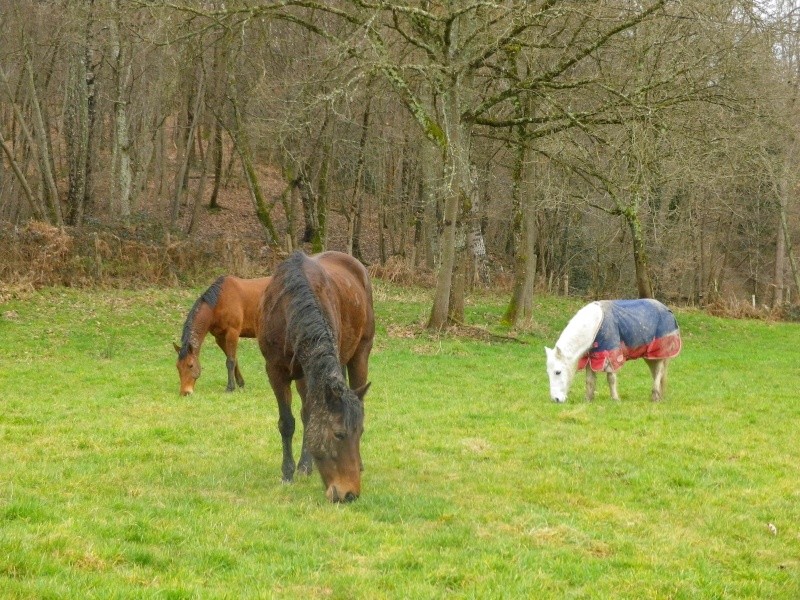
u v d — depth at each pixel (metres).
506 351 19.78
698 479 8.36
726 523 6.93
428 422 11.09
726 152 19.69
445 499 7.32
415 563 5.59
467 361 17.81
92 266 23.27
